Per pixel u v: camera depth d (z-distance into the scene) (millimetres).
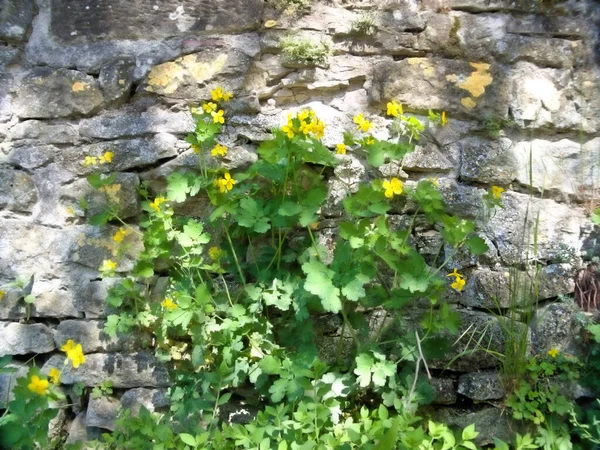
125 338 2418
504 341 2338
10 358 2295
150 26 2418
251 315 2232
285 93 2441
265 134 2404
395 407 2088
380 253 2088
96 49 2441
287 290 2234
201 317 2189
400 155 2164
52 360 2457
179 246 2422
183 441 1993
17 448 2041
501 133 2402
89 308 2432
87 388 2451
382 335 2369
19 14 2438
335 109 2441
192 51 2414
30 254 2449
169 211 2232
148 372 2406
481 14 2393
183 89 2414
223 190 2156
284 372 2104
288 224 2227
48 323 2477
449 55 2408
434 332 2172
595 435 2213
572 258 2361
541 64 2400
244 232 2373
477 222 2377
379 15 2387
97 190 2434
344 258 2113
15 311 2445
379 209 2064
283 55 2387
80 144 2445
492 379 2309
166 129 2414
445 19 2387
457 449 2109
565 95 2400
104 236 2439
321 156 2150
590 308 2348
